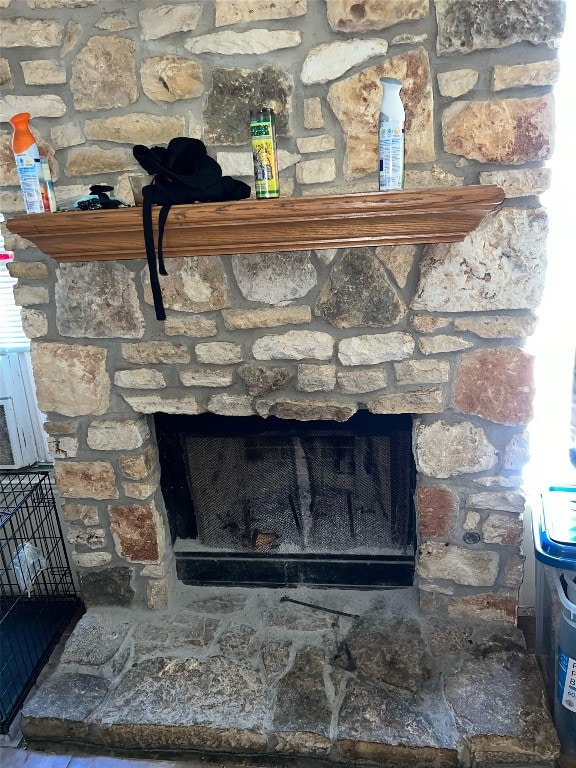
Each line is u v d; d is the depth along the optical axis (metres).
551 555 1.46
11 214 1.72
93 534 1.97
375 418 1.80
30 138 1.50
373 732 1.54
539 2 1.37
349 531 1.99
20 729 1.75
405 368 1.67
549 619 1.70
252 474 1.96
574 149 1.69
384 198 1.35
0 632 2.14
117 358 1.79
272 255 1.63
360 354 1.67
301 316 1.67
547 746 1.48
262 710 1.62
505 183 1.50
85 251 1.60
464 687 1.64
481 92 1.46
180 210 1.39
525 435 1.67
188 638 1.88
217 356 1.73
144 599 2.01
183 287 1.68
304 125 1.55
